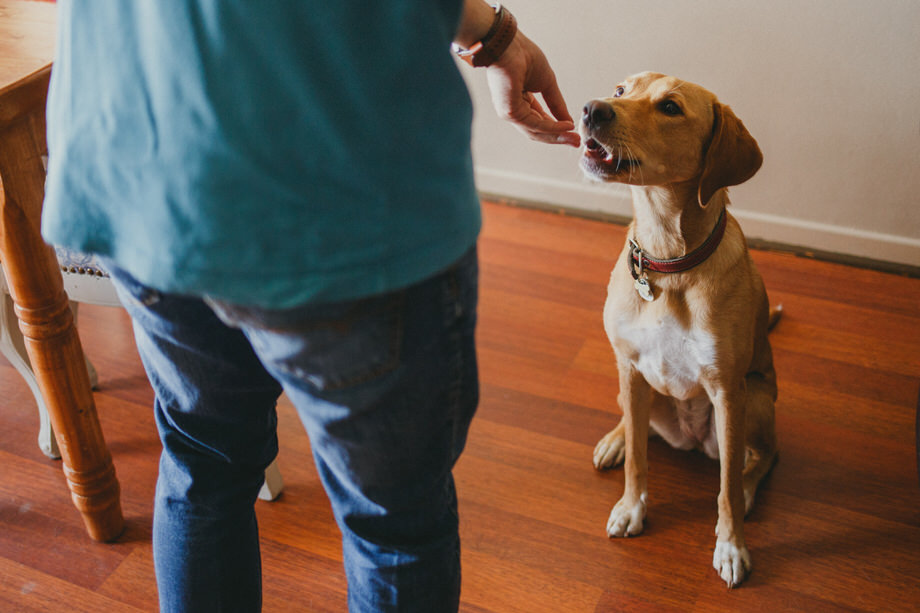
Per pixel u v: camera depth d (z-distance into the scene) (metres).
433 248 0.63
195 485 0.90
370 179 0.59
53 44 1.27
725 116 1.28
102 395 1.88
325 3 0.56
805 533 1.55
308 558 1.50
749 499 1.59
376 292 0.61
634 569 1.48
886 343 2.07
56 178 0.65
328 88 0.57
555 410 1.86
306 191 0.58
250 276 0.59
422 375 0.70
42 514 1.58
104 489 1.46
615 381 1.95
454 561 0.87
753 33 2.16
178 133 0.58
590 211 2.61
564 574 1.47
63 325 1.30
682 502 1.62
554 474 1.69
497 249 2.46
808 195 2.33
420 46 0.60
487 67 0.94
